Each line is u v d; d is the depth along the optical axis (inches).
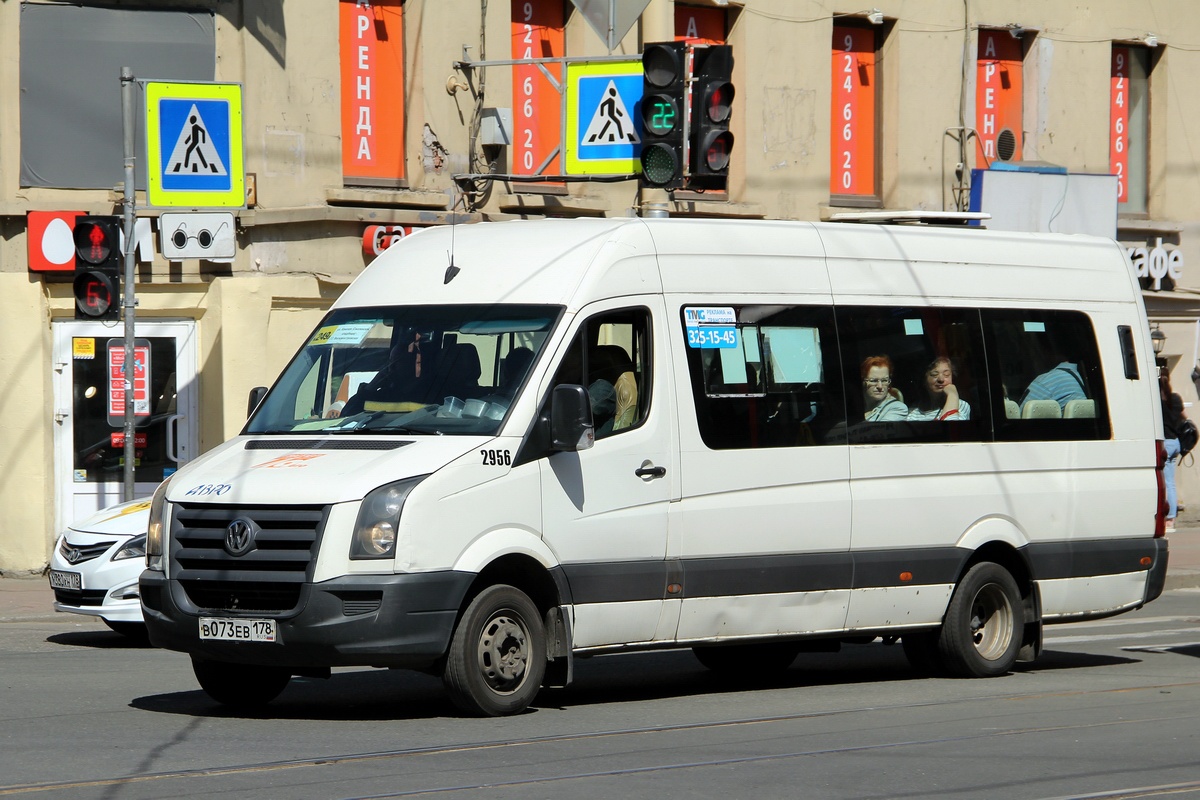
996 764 592.1
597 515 704.4
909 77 1776.6
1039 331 880.3
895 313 823.1
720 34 1681.8
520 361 700.7
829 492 781.9
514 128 1555.1
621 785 544.7
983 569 847.1
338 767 572.7
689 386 741.3
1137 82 1969.7
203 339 1412.4
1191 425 1744.6
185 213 1342.3
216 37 1395.2
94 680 826.2
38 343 1370.6
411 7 1485.0
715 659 876.0
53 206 1362.0
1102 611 893.2
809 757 602.2
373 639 641.0
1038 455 866.1
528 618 690.2
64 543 1014.4
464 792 529.7
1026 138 1867.6
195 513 670.5
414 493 650.2
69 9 1366.9
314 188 1428.4
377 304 753.6
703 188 1099.9
